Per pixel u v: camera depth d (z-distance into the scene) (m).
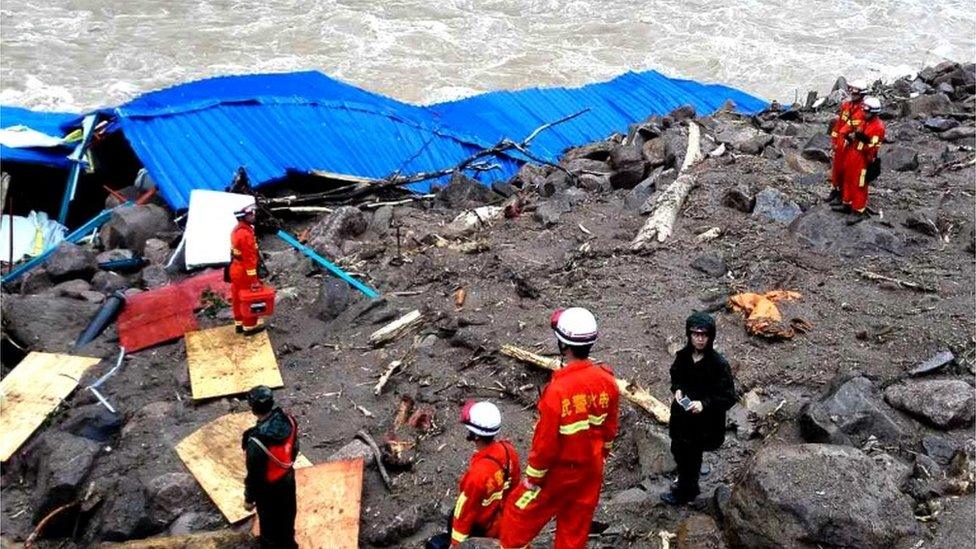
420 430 9.80
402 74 30.47
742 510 7.38
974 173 15.62
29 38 31.09
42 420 10.23
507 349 10.65
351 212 14.99
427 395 10.33
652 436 8.93
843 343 10.43
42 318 12.09
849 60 33.19
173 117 17.48
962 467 8.12
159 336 11.70
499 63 31.83
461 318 11.43
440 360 10.95
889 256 12.67
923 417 8.89
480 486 7.15
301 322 12.00
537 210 15.16
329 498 8.68
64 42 31.06
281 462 7.48
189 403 10.48
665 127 20.11
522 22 35.66
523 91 23.44
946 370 9.78
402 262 13.55
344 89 21.19
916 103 19.56
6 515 9.34
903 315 10.98
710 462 8.69
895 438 8.70
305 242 14.70
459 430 9.75
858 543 7.04
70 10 33.69
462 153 20.03
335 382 10.73
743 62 32.94
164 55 30.78
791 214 13.95
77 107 27.02
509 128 21.55
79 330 12.06
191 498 9.02
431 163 19.34
